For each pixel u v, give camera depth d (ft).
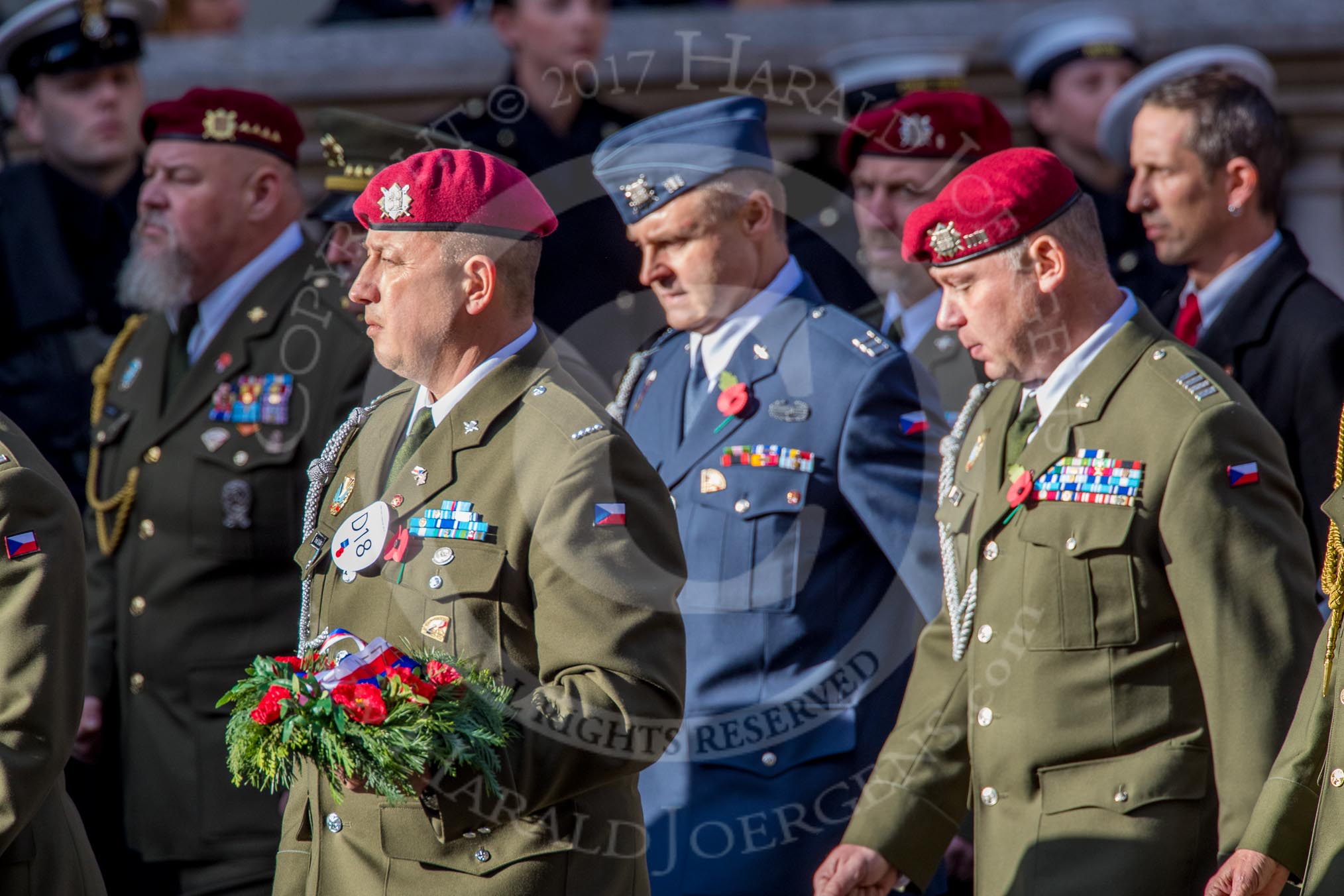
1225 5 76.48
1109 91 70.28
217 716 51.08
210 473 51.75
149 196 53.83
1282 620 37.35
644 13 74.49
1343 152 77.05
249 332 52.80
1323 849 34.78
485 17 81.92
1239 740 36.88
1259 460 38.45
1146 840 37.96
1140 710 38.63
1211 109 52.85
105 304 65.36
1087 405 40.27
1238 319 51.98
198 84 76.84
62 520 38.19
